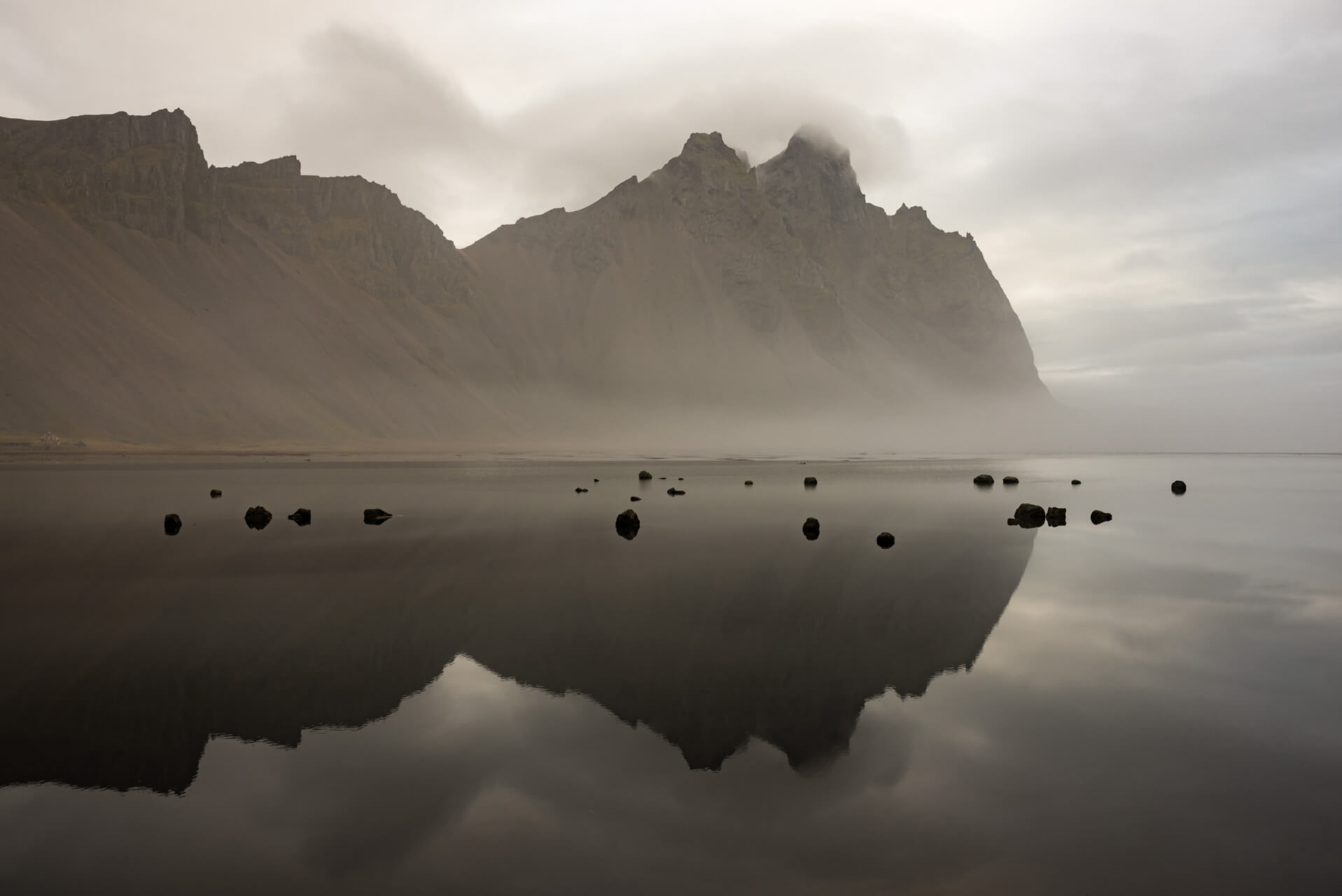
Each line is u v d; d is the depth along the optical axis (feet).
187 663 46.62
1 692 41.42
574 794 29.86
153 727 36.73
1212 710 38.73
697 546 96.37
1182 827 27.14
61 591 67.56
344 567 80.07
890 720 37.55
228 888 23.79
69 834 26.99
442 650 49.52
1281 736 35.37
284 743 34.86
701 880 24.09
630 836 26.78
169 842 26.45
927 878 24.08
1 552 88.33
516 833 27.02
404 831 27.14
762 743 34.83
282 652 49.01
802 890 23.48
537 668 45.75
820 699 40.65
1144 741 34.81
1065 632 54.65
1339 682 43.52
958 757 33.12
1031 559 87.61
